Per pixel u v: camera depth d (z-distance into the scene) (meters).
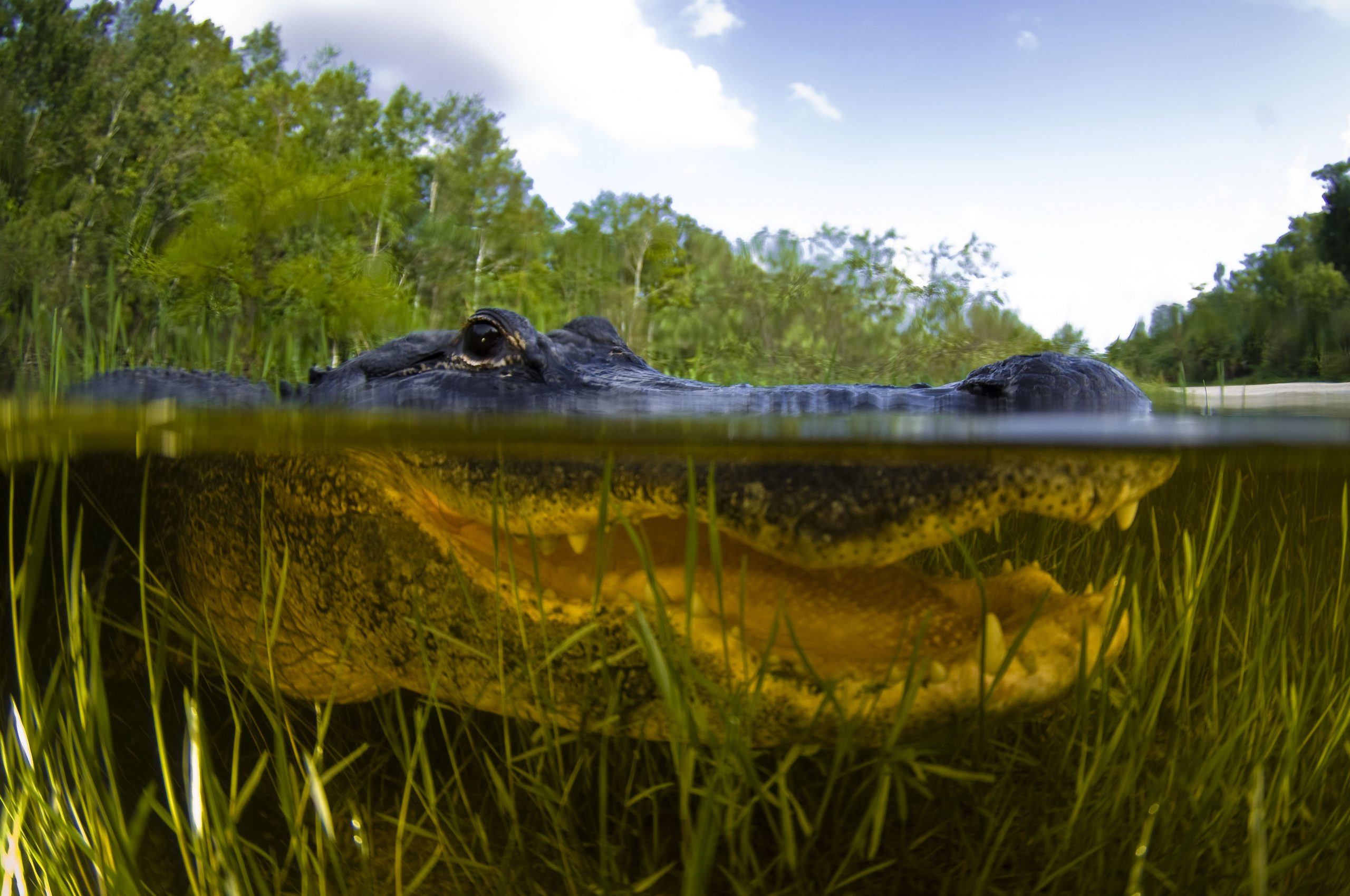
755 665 1.87
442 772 2.48
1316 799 2.23
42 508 1.84
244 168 5.41
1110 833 2.02
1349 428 2.29
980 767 1.90
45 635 2.72
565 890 2.05
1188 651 2.29
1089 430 1.82
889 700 1.82
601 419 1.91
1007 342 6.75
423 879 2.05
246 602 2.56
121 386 3.18
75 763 1.96
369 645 2.35
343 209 6.17
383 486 2.21
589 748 2.20
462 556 2.16
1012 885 2.05
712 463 1.93
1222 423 2.24
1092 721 2.38
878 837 1.84
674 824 2.25
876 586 2.15
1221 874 1.98
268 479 2.38
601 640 1.95
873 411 2.37
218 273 5.05
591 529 2.10
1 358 3.82
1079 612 1.94
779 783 1.86
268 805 2.32
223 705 2.67
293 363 5.37
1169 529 3.50
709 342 7.83
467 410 2.51
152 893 1.92
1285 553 2.96
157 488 2.67
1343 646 2.54
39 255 4.13
